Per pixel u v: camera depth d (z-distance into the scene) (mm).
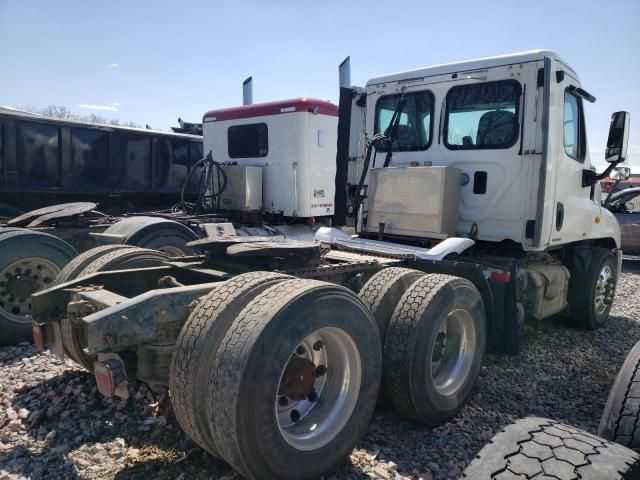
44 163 7887
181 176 9805
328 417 2914
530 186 4898
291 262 3828
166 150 9508
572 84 5340
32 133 7723
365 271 4258
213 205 8594
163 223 6465
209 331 2592
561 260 6512
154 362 2918
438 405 3592
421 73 5465
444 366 3893
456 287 3738
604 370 5098
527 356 5402
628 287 9906
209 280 3844
